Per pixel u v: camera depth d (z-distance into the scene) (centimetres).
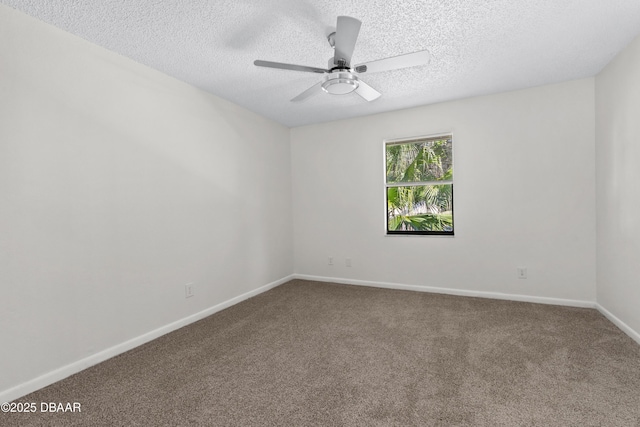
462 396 167
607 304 273
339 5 179
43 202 189
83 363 206
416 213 385
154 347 238
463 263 352
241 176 354
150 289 253
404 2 178
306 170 440
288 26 199
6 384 172
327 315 300
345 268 420
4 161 172
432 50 236
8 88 174
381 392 173
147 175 252
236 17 188
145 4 174
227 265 332
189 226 289
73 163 204
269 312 311
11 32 175
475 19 196
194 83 289
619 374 184
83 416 158
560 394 167
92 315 213
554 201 310
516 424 145
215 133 319
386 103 354
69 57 202
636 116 221
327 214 428
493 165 333
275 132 417
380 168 393
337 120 416
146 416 157
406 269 383
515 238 327
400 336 247
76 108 205
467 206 347
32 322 183
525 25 204
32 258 183
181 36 209
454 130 349
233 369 202
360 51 236
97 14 183
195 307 294
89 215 212
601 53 245
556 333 244
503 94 326
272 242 407
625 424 143
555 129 307
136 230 243
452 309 306
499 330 253
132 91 241
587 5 184
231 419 154
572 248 305
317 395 172
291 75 273
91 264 213
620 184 246
